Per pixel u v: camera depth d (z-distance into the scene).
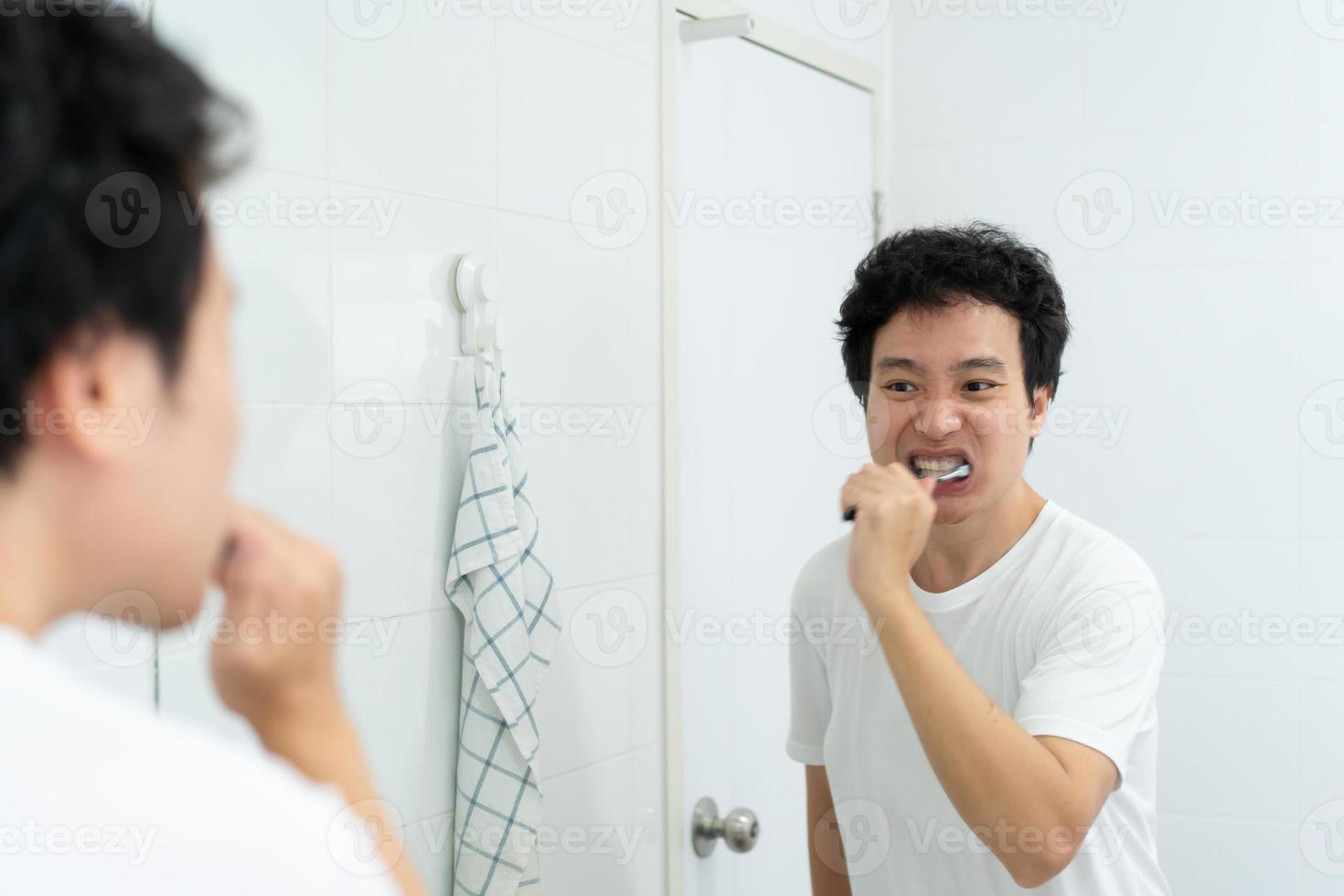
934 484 0.98
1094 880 1.01
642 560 1.36
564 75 1.22
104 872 0.24
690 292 1.44
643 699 1.36
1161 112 1.78
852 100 1.82
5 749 0.24
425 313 1.05
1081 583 0.98
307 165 0.93
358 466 0.98
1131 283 1.79
